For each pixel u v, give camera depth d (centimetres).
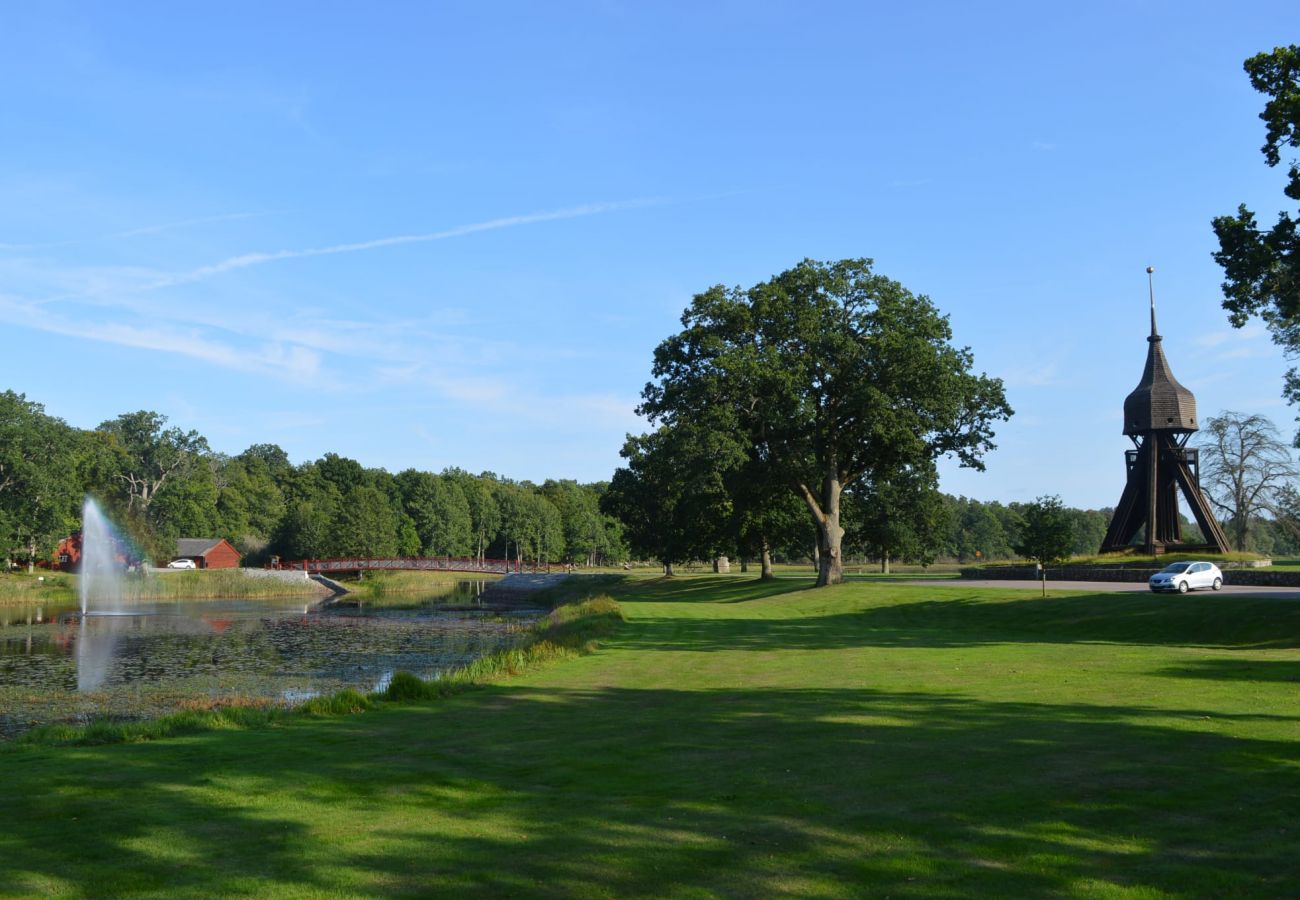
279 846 812
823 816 870
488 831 848
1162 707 1437
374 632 4434
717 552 7762
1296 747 1100
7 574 7838
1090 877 698
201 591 7650
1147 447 5641
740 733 1304
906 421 4969
